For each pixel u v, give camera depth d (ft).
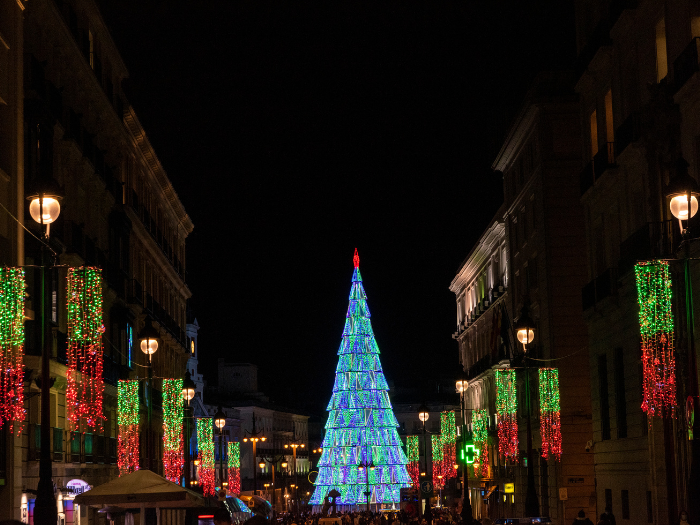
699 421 57.16
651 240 89.30
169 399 174.81
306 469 477.77
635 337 101.50
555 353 150.92
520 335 102.99
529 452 101.40
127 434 140.56
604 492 117.80
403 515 213.25
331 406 297.53
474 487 247.29
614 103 109.81
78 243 116.57
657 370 83.71
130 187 163.02
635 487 103.55
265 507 189.47
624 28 104.83
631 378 104.47
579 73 127.13
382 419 293.64
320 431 512.22
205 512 86.74
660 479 93.15
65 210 115.03
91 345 102.94
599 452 119.96
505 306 199.72
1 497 83.30
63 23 113.91
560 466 147.64
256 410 394.93
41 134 101.76
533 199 164.96
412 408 468.75
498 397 192.24
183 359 226.99
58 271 108.37
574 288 152.56
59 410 110.22
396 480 287.07
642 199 99.91
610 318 112.47
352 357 299.99
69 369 98.07
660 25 95.04
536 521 83.20
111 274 140.36
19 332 80.12
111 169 146.30
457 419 279.28
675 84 85.25
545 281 154.71
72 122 118.73
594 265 121.80
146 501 63.62
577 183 155.33
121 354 146.72
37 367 93.09
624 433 110.22
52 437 104.63
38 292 97.04
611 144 112.68
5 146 89.61
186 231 234.79
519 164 178.91
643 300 85.76
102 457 129.90
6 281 79.25
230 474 290.35
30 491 89.97
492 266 228.02
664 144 88.48
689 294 59.06
